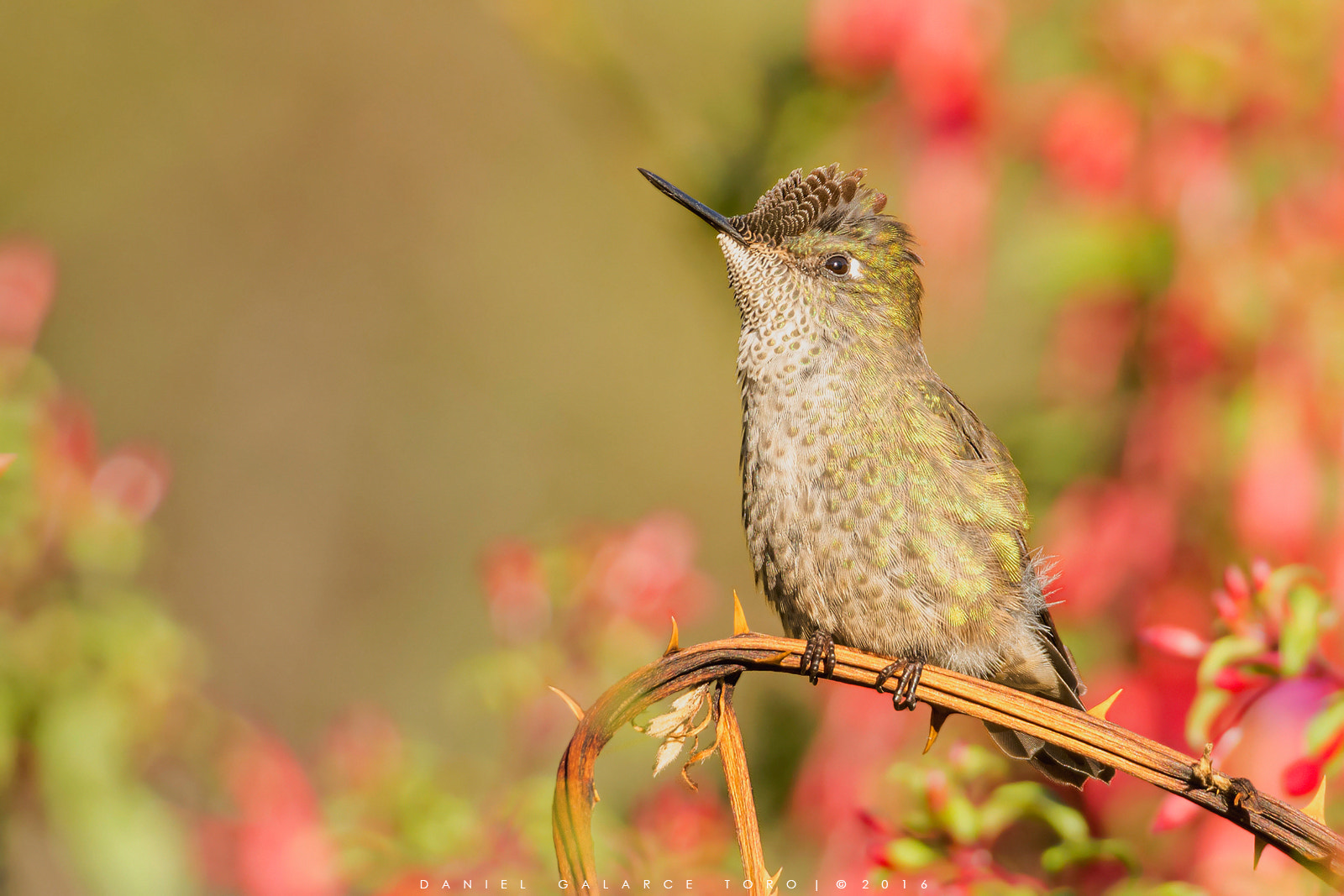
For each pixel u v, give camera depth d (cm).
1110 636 795
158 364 1698
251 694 1509
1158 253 796
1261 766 562
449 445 1736
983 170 847
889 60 862
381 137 1867
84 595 729
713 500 1723
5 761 677
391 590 1628
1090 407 835
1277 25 778
